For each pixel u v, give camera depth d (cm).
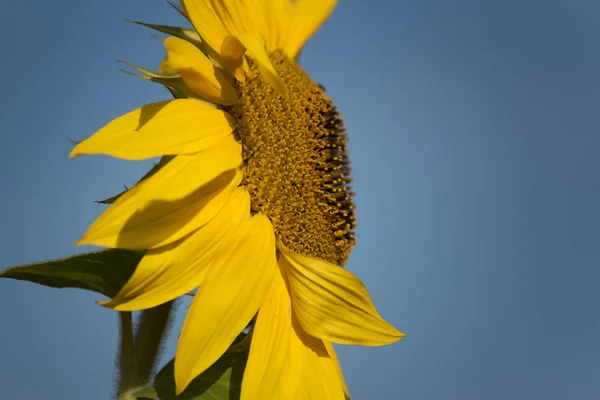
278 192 88
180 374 82
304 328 87
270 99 89
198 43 88
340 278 88
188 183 82
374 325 88
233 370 86
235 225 85
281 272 88
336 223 91
